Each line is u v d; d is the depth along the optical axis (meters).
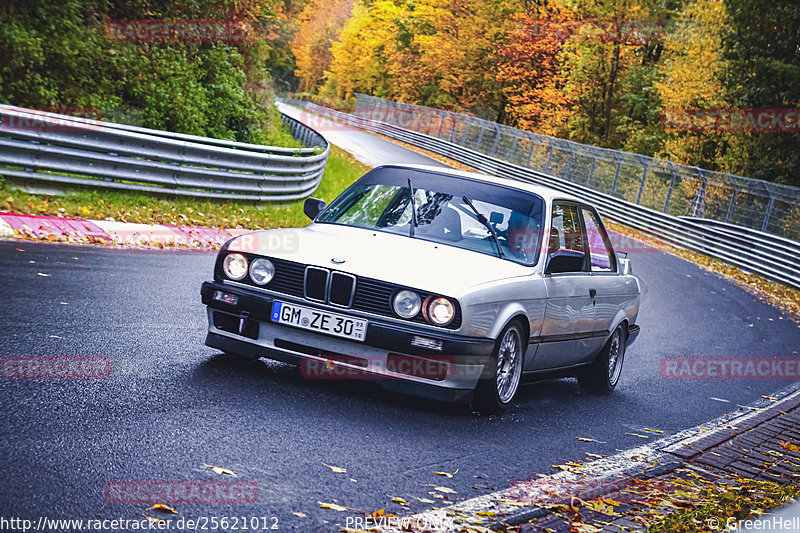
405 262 5.37
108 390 4.58
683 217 27.06
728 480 4.86
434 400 5.69
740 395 8.35
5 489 3.06
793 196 24.31
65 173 12.03
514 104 50.91
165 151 13.34
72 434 3.79
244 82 22.45
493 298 5.29
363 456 4.16
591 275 6.87
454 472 4.17
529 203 6.30
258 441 4.10
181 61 19.20
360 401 5.26
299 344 5.27
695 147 36.91
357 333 5.10
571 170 37.62
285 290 5.31
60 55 15.96
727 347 11.54
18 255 8.60
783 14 30.59
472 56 56.81
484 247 5.88
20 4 15.40
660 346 10.84
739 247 23.86
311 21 100.94
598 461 4.92
